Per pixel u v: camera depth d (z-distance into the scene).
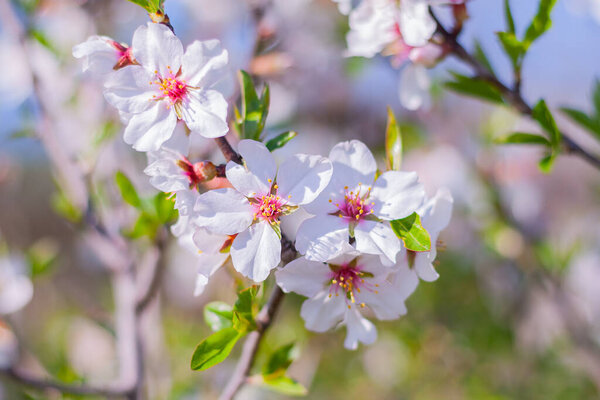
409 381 0.76
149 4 0.35
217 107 0.34
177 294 0.82
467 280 0.74
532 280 0.62
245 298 0.35
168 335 0.73
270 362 0.37
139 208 0.42
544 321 0.68
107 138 0.49
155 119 0.34
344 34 0.72
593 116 0.43
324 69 0.73
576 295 0.63
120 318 0.47
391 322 0.75
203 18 0.70
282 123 0.65
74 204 0.48
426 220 0.35
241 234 0.34
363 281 0.35
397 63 0.43
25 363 0.53
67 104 0.55
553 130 0.39
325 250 0.34
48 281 0.92
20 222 0.99
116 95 0.34
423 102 0.43
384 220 0.34
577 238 0.58
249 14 0.56
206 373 0.61
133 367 0.45
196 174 0.35
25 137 0.51
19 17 0.51
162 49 0.34
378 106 0.75
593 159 0.41
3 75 0.56
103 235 0.48
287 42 0.70
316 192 0.34
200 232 0.35
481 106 0.72
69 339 0.78
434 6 0.41
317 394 0.76
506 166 0.67
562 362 0.67
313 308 0.35
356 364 0.78
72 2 0.57
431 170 0.70
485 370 0.72
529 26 0.38
